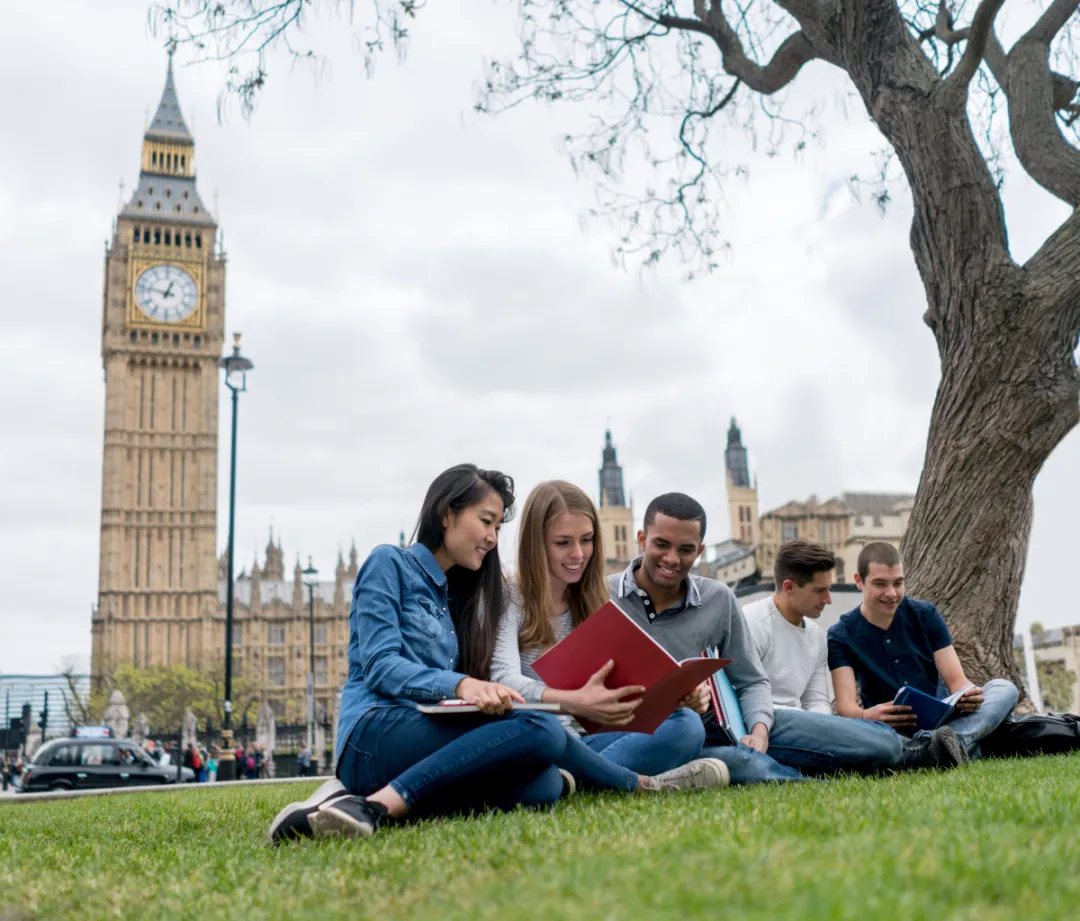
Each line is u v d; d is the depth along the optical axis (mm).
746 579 17734
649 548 5039
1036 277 9117
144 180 108938
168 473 105000
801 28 10516
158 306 106250
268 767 48094
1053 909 1673
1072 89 10984
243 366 30656
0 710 68188
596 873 2172
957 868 1994
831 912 1644
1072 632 75875
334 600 121688
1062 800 3086
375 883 2484
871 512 96438
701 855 2279
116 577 102000
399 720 3801
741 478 134000
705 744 5180
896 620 6609
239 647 116625
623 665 3824
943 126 9305
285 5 9180
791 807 3244
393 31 9344
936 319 9719
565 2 11367
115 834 4930
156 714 88312
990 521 9086
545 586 4598
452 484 4270
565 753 4395
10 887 2980
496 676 4289
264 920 2199
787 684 6156
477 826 3316
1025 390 9039
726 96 12492
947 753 5426
